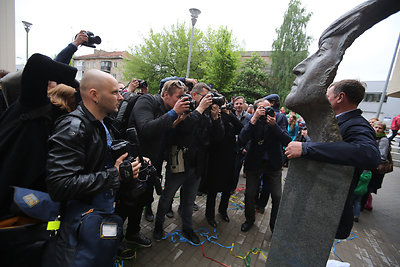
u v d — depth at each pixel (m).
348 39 1.07
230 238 2.62
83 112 1.23
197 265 2.11
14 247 1.09
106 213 1.15
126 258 2.05
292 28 26.38
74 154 1.11
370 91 27.45
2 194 1.19
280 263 1.35
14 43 5.72
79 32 2.27
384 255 2.70
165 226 2.71
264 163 2.59
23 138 1.25
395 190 5.81
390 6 0.98
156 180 1.75
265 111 2.46
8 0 5.43
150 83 20.16
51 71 1.29
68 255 1.03
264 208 3.38
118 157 1.30
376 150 1.18
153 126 1.82
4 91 1.50
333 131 1.17
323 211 1.23
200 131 2.25
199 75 19.64
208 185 2.73
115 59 41.25
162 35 19.55
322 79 1.14
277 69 26.08
